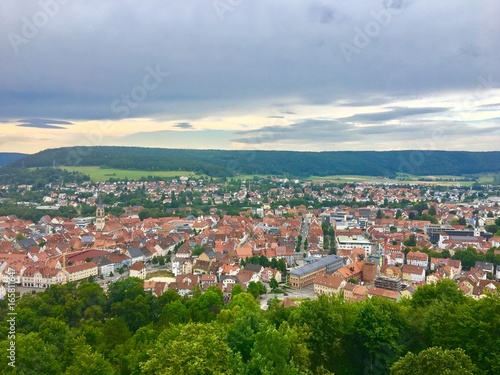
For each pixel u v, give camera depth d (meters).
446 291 121.00
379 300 108.62
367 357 100.06
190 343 84.56
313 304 105.69
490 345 83.00
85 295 174.38
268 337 81.56
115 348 115.88
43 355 103.88
